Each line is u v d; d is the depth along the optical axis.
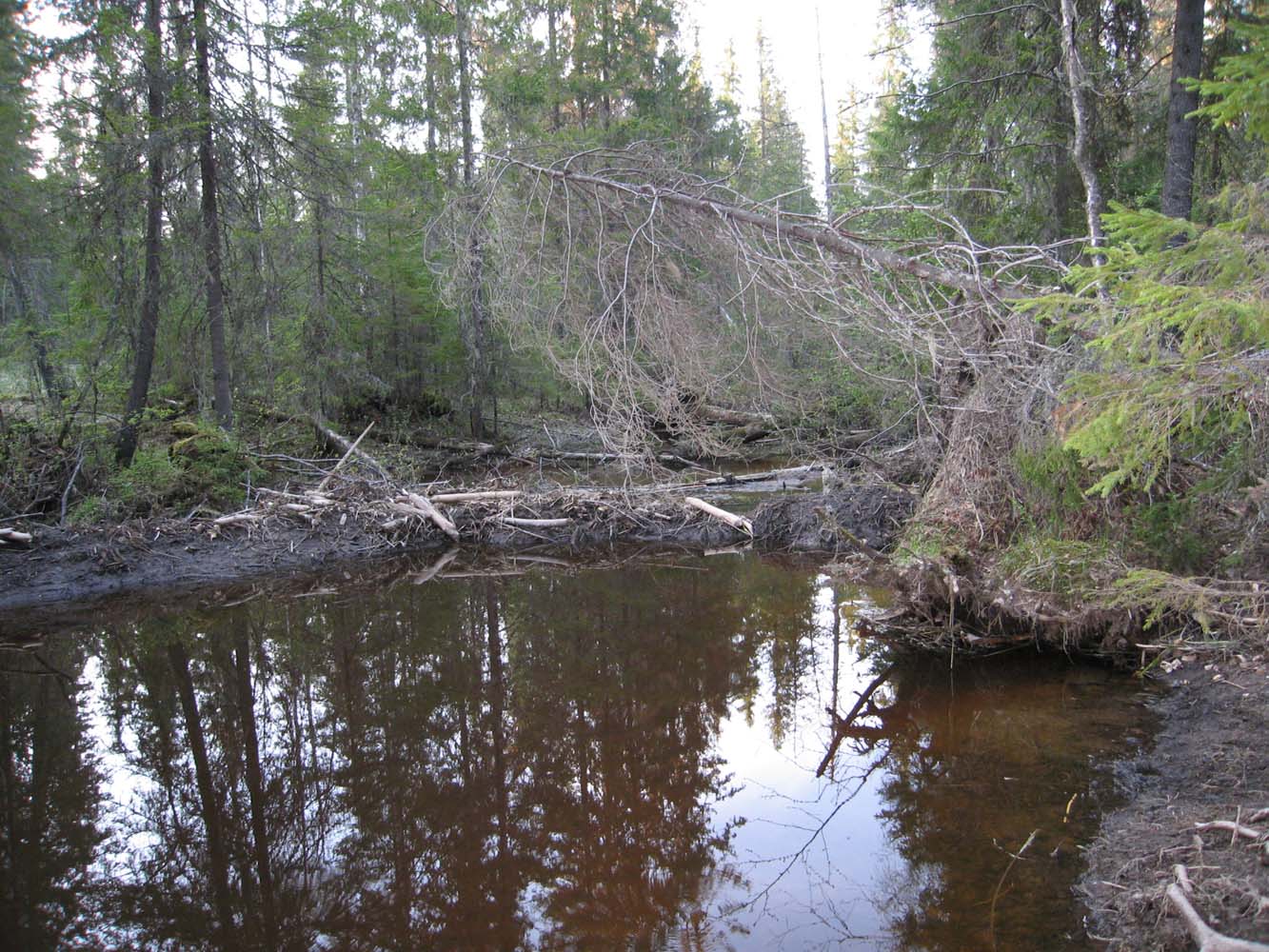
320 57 13.50
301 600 9.77
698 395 7.62
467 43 18.66
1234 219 3.38
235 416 14.70
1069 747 4.89
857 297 6.97
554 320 7.45
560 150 7.97
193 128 11.98
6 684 7.41
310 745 6.00
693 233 7.24
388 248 18.12
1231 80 2.74
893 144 13.30
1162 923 3.13
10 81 11.22
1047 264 6.89
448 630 8.62
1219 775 4.20
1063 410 3.59
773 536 11.89
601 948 3.57
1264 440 4.81
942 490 7.45
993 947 3.28
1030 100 11.15
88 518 10.73
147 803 5.23
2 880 4.36
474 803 5.01
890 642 7.32
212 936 3.80
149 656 8.02
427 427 19.39
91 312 12.98
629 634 8.27
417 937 3.72
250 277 13.38
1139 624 5.93
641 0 23.58
